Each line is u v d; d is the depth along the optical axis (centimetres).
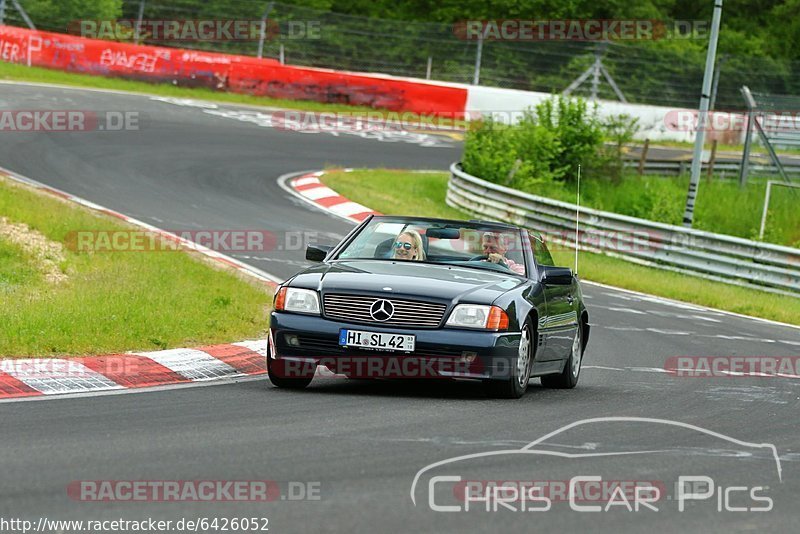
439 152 10706
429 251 2969
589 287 5975
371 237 3022
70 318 3148
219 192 7219
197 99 11294
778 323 5369
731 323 5134
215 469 1769
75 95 9956
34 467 1739
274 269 5069
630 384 3212
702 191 10312
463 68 13350
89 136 8431
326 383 2891
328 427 2183
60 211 5272
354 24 13488
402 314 2633
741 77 14125
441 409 2472
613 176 9894
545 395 2878
